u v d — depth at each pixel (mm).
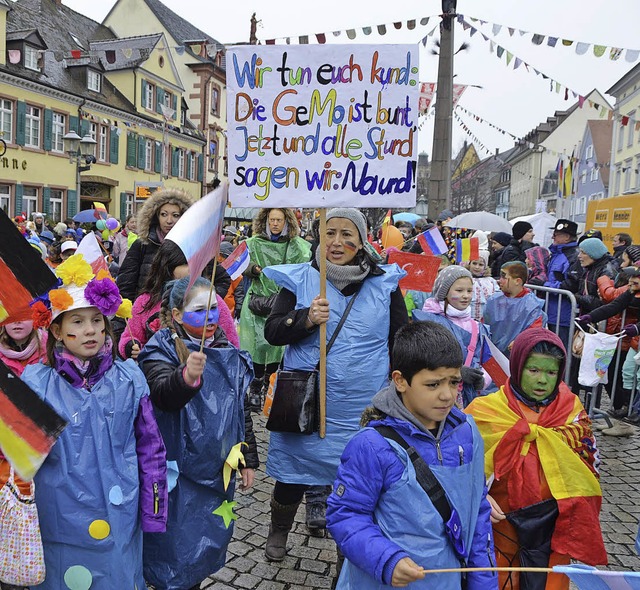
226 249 7605
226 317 3420
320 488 3926
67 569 2195
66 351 2326
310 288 3262
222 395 2684
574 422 2703
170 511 2617
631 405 6035
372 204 3178
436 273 5172
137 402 2361
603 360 5500
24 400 2055
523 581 2570
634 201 11953
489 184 67188
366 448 2020
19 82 24516
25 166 25141
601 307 5891
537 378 2674
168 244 3465
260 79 3133
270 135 3158
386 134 3150
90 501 2195
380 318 3195
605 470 5090
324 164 3154
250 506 4219
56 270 2303
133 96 32250
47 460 2188
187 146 38281
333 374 3135
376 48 3100
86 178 28797
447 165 9578
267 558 3500
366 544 1895
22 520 2119
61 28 31078
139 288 4305
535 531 2562
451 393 2043
